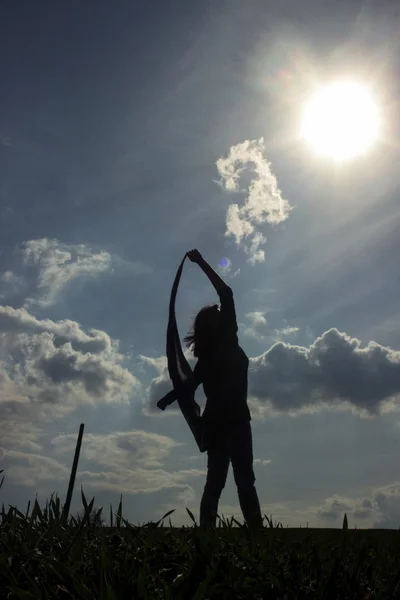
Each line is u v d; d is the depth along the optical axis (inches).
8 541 95.3
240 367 180.9
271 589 78.2
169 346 195.0
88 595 69.1
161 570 87.5
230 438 173.6
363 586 85.3
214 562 86.4
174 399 191.5
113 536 106.9
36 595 70.0
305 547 106.5
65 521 115.9
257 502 168.9
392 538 123.8
